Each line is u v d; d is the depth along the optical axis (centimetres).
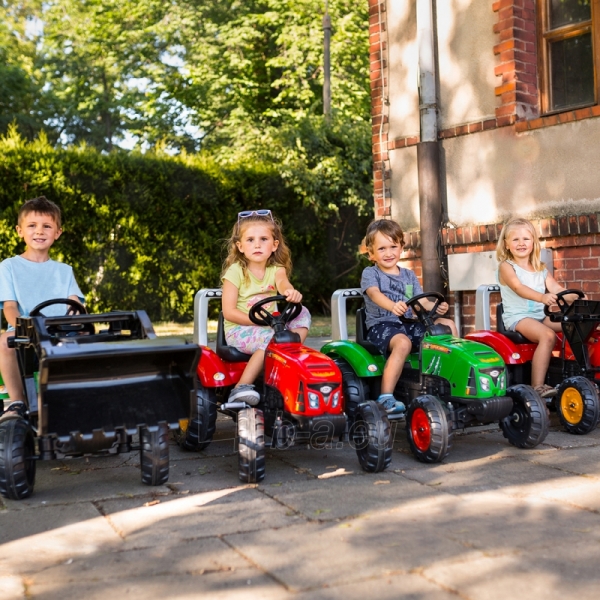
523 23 690
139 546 306
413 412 439
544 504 346
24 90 2783
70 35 2953
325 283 1591
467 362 438
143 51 2467
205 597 256
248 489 386
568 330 506
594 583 260
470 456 445
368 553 291
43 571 282
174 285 1391
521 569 272
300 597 254
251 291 490
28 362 431
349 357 494
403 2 779
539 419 447
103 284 1319
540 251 613
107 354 352
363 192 1577
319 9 2241
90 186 1288
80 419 358
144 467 391
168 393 382
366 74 2269
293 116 2172
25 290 491
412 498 362
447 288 743
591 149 634
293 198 1532
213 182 1416
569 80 682
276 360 426
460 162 735
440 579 266
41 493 388
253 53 2341
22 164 1222
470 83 723
